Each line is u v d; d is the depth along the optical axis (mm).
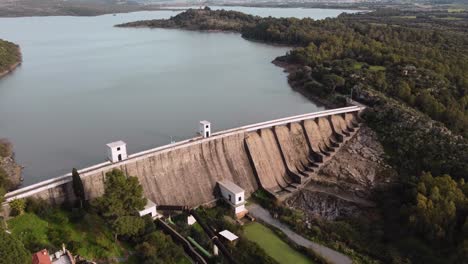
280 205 120625
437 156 135500
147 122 173500
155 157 114000
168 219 103688
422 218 102375
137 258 86375
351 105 179625
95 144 149500
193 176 120688
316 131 154375
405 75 196375
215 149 127562
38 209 90688
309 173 138375
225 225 105000
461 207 102500
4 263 63281
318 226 111562
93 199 96688
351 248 103062
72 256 79625
